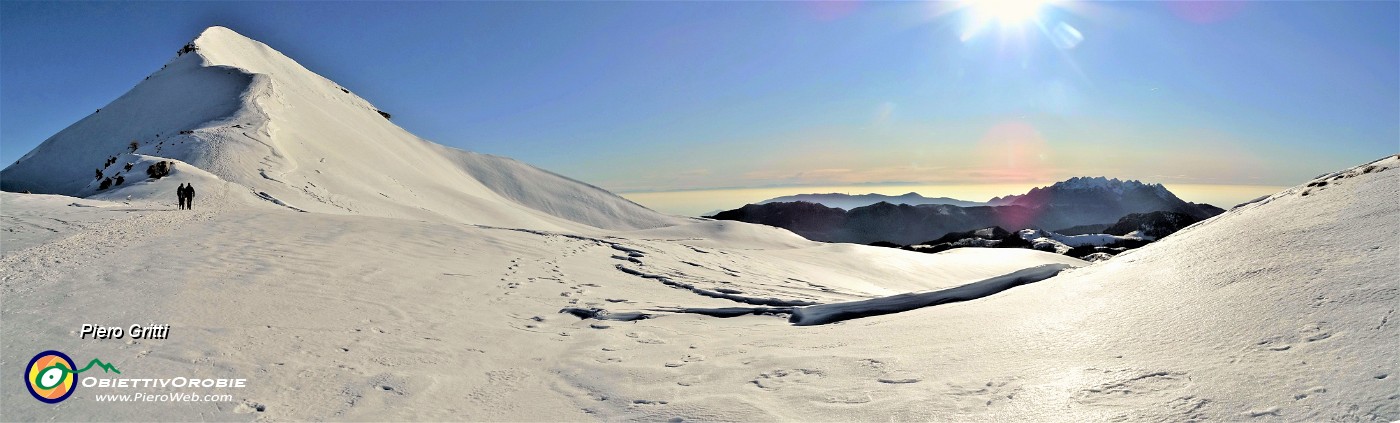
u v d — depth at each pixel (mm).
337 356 6055
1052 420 3723
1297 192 8836
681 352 7027
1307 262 5434
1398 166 7562
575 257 18250
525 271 14594
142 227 15008
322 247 13836
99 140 73625
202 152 44219
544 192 115812
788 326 8711
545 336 8195
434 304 9570
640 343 7676
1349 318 4004
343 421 4465
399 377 5617
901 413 4230
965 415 4031
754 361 6184
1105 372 4324
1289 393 3320
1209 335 4559
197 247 12164
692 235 76500
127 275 8836
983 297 8961
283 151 51031
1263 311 4645
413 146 106562
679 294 13352
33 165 70688
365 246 14906
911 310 8922
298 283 9562
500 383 5836
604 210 115938
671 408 4910
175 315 6797
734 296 12797
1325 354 3648
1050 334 5574
